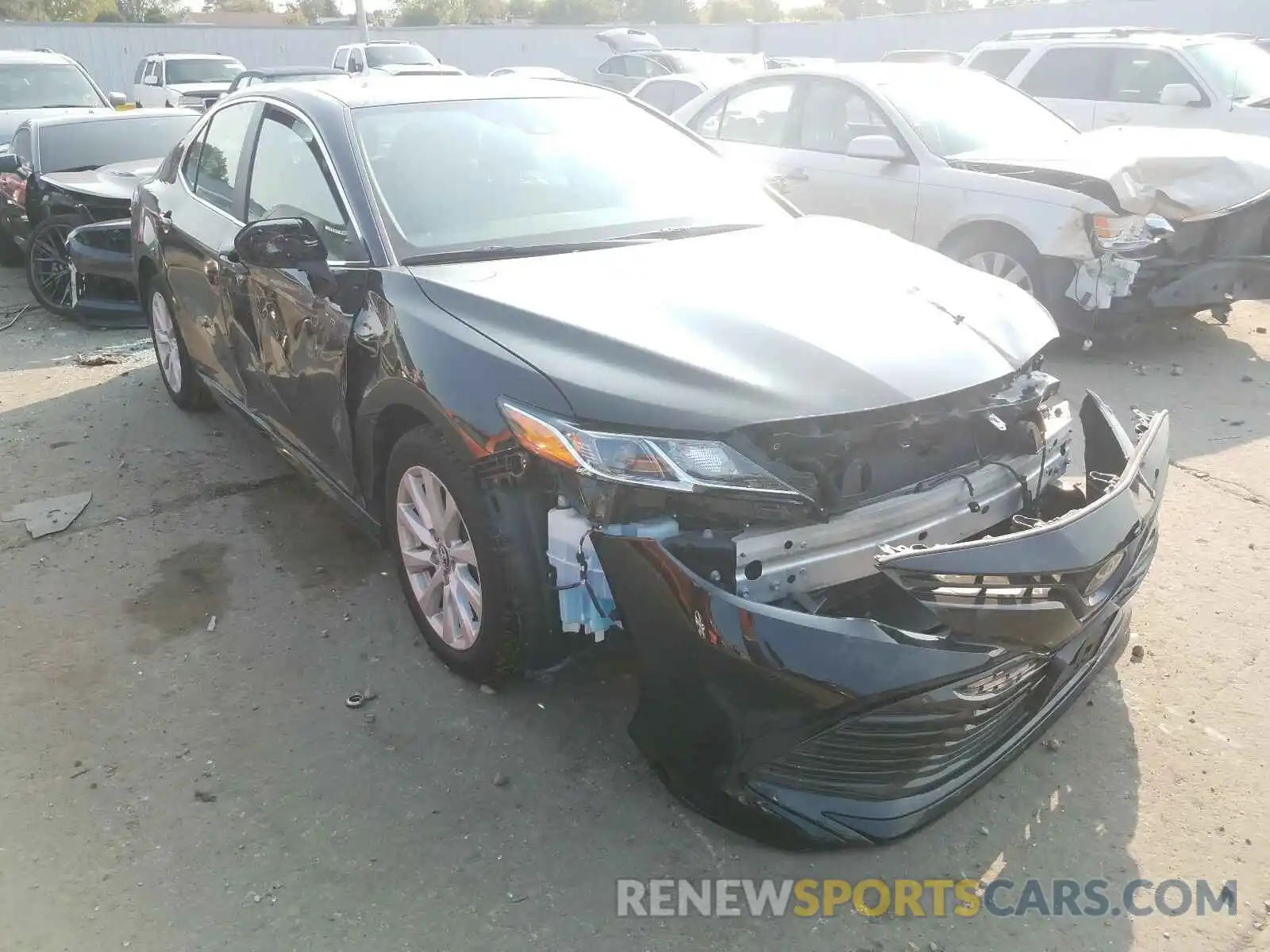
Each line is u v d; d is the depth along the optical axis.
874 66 7.41
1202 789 2.71
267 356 3.94
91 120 8.85
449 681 3.24
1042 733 2.69
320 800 2.75
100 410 5.75
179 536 4.23
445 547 3.06
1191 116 8.91
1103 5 20.31
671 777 2.54
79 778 2.84
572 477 2.47
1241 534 4.07
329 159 3.55
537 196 3.59
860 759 2.36
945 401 2.58
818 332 2.70
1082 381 5.97
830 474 2.47
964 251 6.38
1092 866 2.49
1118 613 2.82
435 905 2.42
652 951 2.29
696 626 2.28
